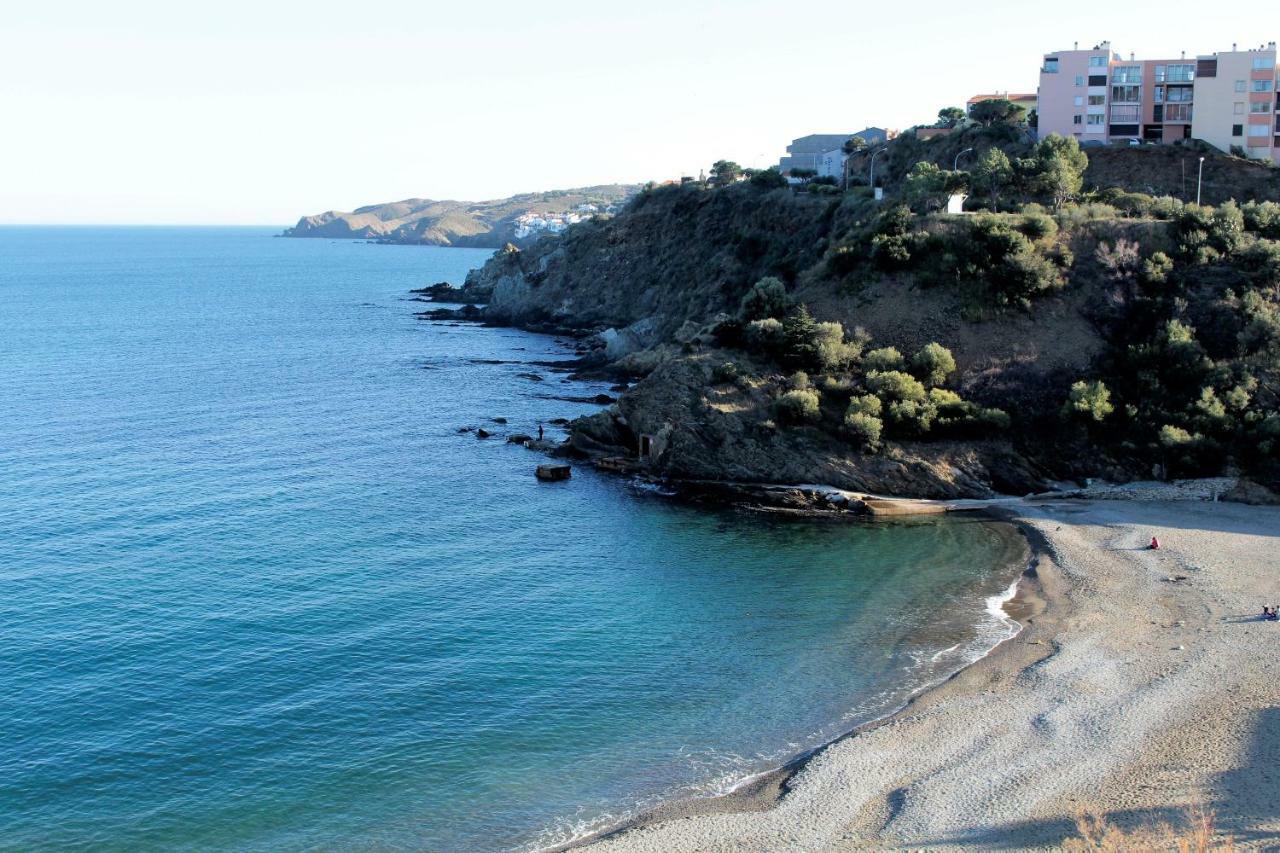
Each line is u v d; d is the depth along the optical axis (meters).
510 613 58.47
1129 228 97.38
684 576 64.75
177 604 58.97
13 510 75.75
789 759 42.72
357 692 48.66
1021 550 67.88
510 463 94.50
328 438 103.12
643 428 92.94
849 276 102.06
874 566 66.00
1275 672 47.31
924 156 151.75
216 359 157.25
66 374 140.25
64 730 44.81
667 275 183.75
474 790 40.62
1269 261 88.88
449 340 184.62
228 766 42.22
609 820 38.53
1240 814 36.31
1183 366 84.00
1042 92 140.25
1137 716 44.09
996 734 43.41
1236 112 125.50
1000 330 92.06
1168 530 69.62
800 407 85.62
